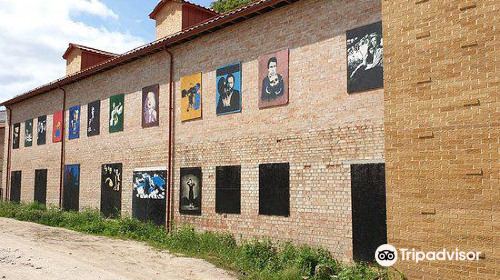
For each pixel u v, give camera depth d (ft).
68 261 33.12
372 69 29.86
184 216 43.86
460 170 21.83
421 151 23.24
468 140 21.70
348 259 30.22
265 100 37.09
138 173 50.55
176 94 46.52
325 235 31.81
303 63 34.55
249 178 37.88
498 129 20.81
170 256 36.40
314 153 33.06
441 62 22.91
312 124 33.42
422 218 22.94
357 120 30.55
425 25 23.63
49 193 68.44
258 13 38.01
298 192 33.88
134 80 52.95
